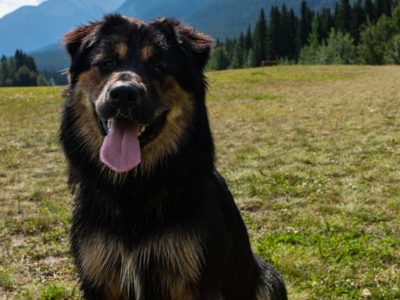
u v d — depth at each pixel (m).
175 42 1.20
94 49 1.19
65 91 1.22
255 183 2.40
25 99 7.46
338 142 3.39
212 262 1.13
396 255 1.62
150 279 1.13
